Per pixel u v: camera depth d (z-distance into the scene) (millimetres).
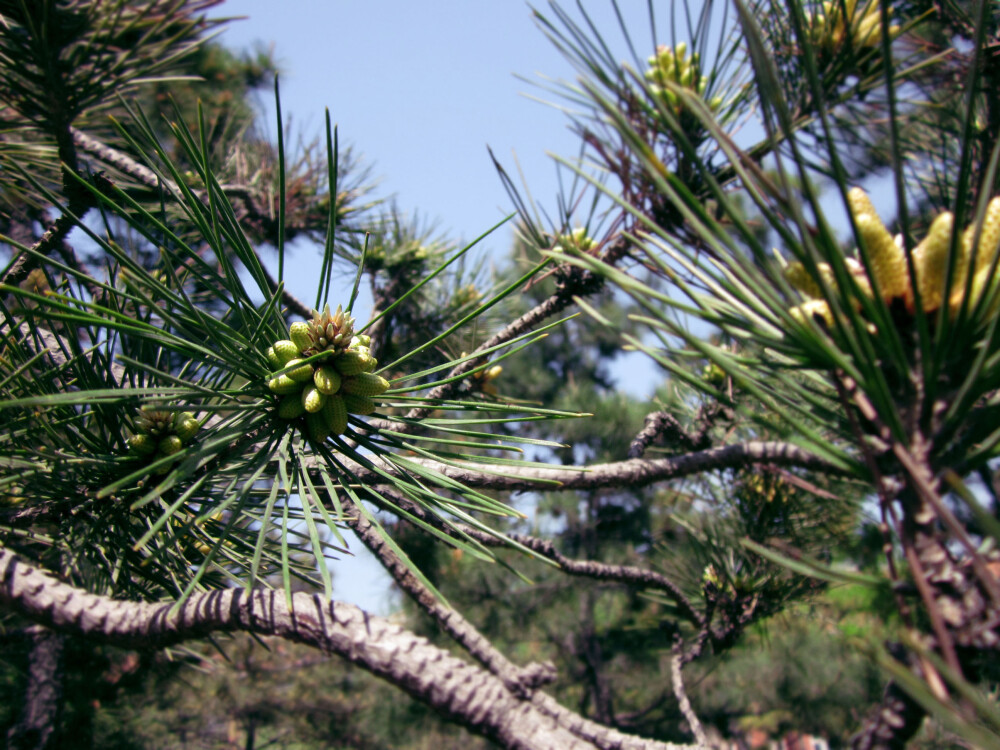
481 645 292
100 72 423
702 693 1555
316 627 240
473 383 503
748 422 452
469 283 722
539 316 428
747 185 167
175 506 217
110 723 1104
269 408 273
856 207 200
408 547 1232
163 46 433
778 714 1634
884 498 168
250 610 247
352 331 269
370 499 309
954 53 328
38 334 284
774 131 163
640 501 1628
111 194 362
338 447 271
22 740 855
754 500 519
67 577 350
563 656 1790
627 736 264
